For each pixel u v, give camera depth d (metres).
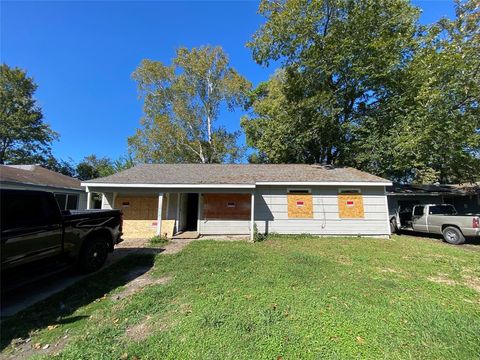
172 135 27.55
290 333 3.55
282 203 13.38
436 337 3.48
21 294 5.44
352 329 3.67
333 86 18.91
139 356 3.14
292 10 17.36
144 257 8.19
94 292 5.42
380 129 16.95
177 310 4.39
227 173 14.38
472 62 12.91
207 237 12.74
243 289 5.27
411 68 15.91
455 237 11.78
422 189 19.25
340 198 13.34
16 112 30.12
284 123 18.86
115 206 13.56
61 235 5.81
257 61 19.89
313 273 6.31
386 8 16.77
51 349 3.45
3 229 4.52
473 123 13.66
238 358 3.06
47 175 18.77
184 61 27.77
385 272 6.57
